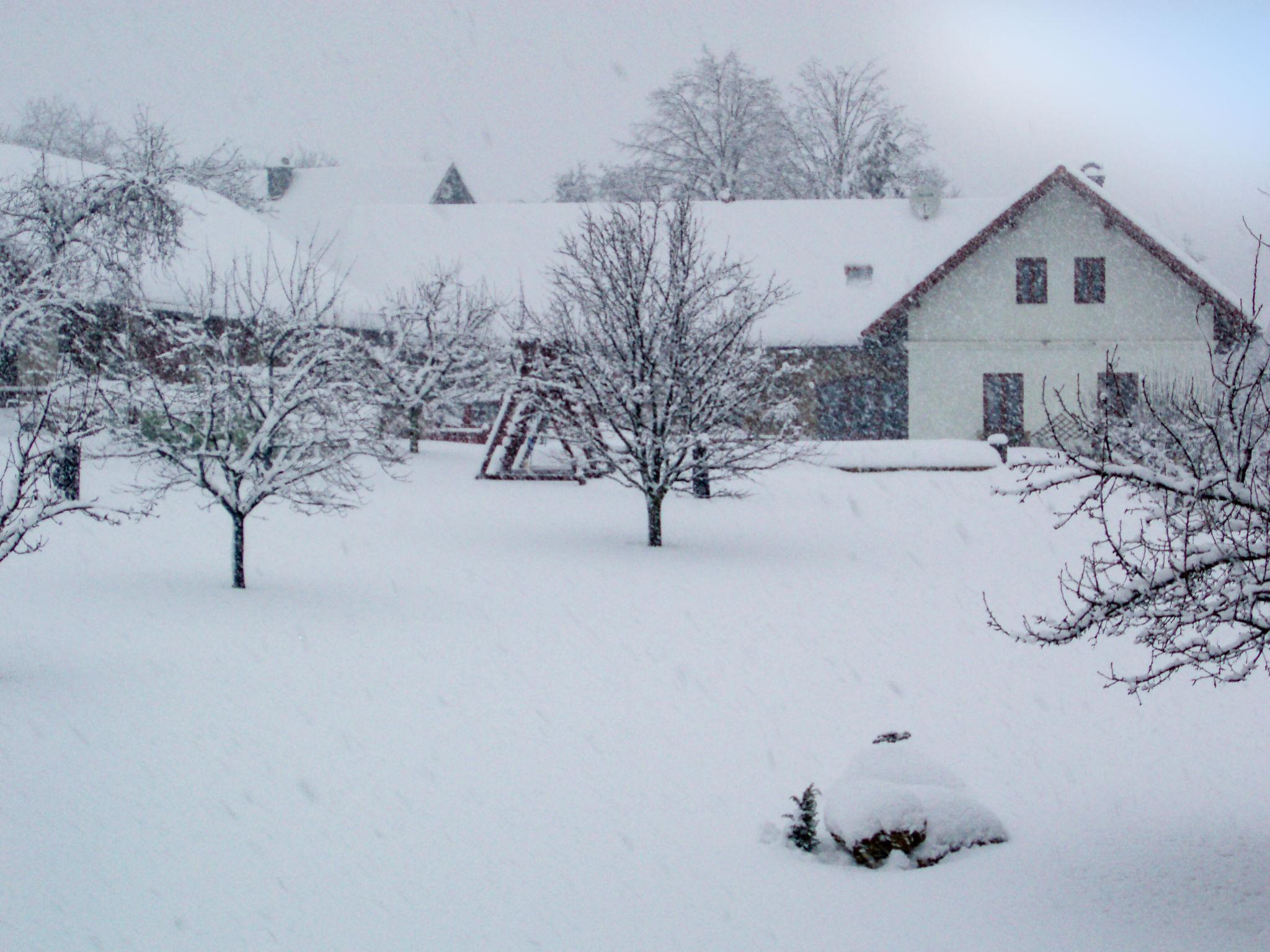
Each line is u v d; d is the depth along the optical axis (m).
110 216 22.73
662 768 7.64
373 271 40.50
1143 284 35.41
